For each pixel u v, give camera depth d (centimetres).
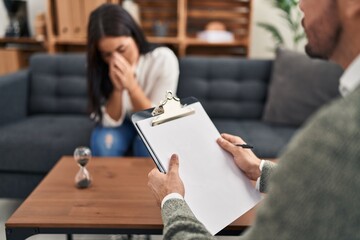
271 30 244
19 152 162
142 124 73
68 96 215
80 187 98
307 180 30
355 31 39
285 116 190
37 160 163
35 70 215
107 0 239
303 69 188
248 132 179
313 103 183
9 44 265
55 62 215
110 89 152
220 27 255
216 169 75
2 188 170
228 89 210
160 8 262
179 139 75
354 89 32
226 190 73
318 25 43
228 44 252
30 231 80
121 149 150
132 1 255
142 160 122
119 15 140
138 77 152
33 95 214
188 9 262
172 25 266
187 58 214
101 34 136
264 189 75
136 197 93
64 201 90
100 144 148
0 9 266
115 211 85
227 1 260
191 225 52
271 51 270
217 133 81
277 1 231
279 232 31
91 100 154
